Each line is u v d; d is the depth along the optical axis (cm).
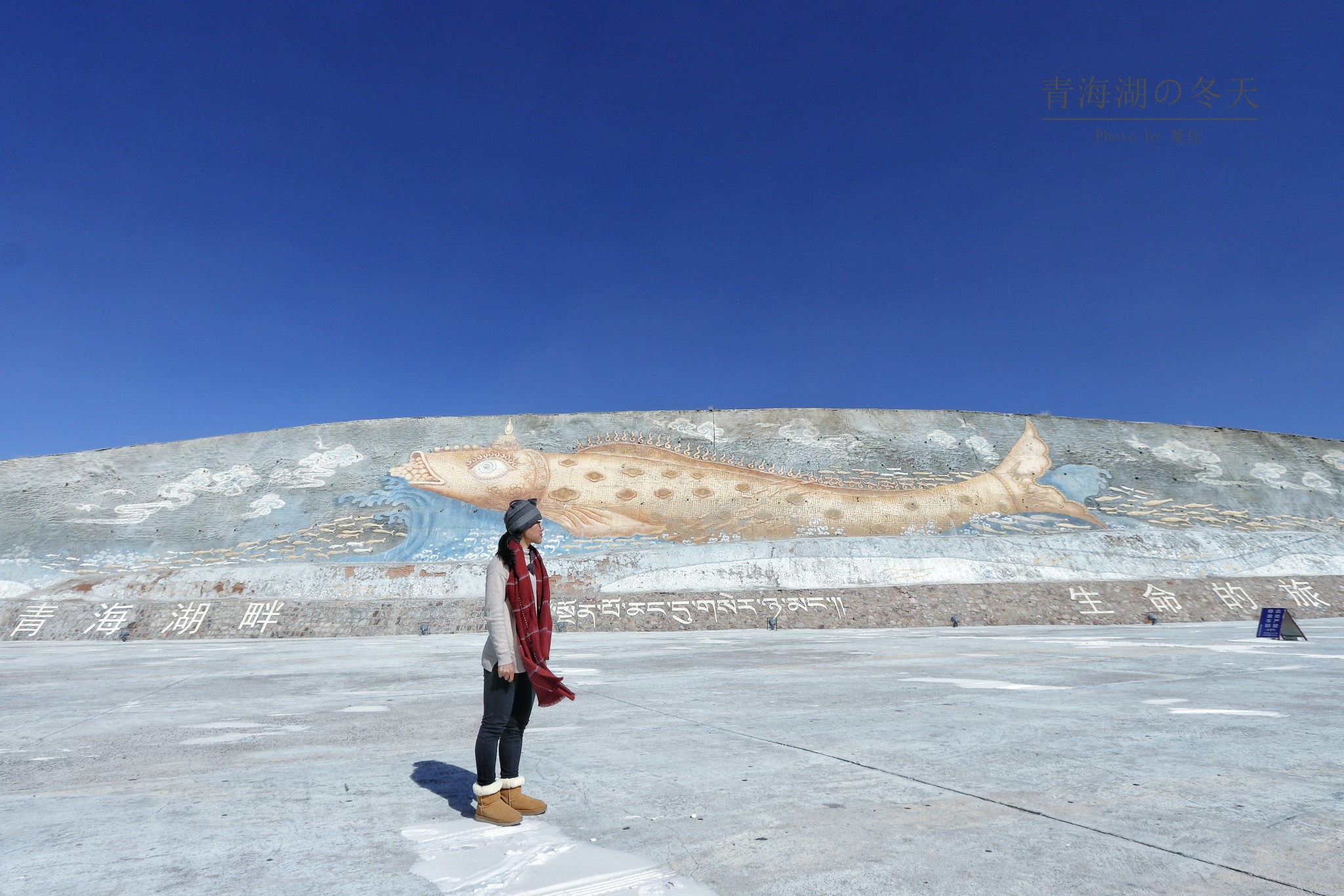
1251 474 3609
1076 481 3438
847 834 314
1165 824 322
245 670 1095
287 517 3011
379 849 304
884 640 1620
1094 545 2681
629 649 1398
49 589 2297
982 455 3594
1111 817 332
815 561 2525
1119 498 3350
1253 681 805
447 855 296
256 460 3391
